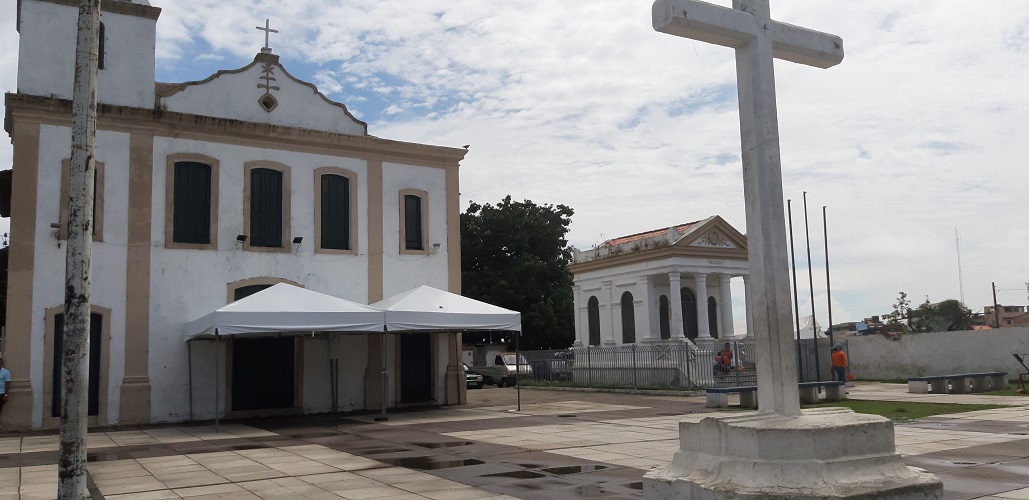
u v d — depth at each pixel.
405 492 8.73
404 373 21.14
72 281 7.95
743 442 6.11
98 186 17.83
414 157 22.06
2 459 12.40
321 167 20.64
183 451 12.95
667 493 6.43
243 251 19.31
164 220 18.47
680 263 31.33
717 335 33.59
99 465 11.41
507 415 18.56
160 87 19.67
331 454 12.15
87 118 8.20
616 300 33.94
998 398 21.41
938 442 12.06
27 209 16.86
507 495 8.44
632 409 19.86
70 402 7.78
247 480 9.83
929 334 31.80
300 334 16.97
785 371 6.80
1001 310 73.62
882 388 27.77
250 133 19.67
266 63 20.22
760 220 7.05
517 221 47.91
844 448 6.11
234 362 19.00
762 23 7.34
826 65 8.09
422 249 21.91
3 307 28.02
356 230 20.91
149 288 18.11
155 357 18.03
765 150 7.13
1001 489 8.13
